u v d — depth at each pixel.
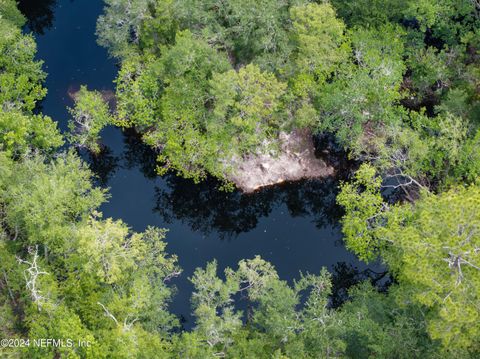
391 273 64.94
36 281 51.84
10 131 63.03
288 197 72.56
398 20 76.19
